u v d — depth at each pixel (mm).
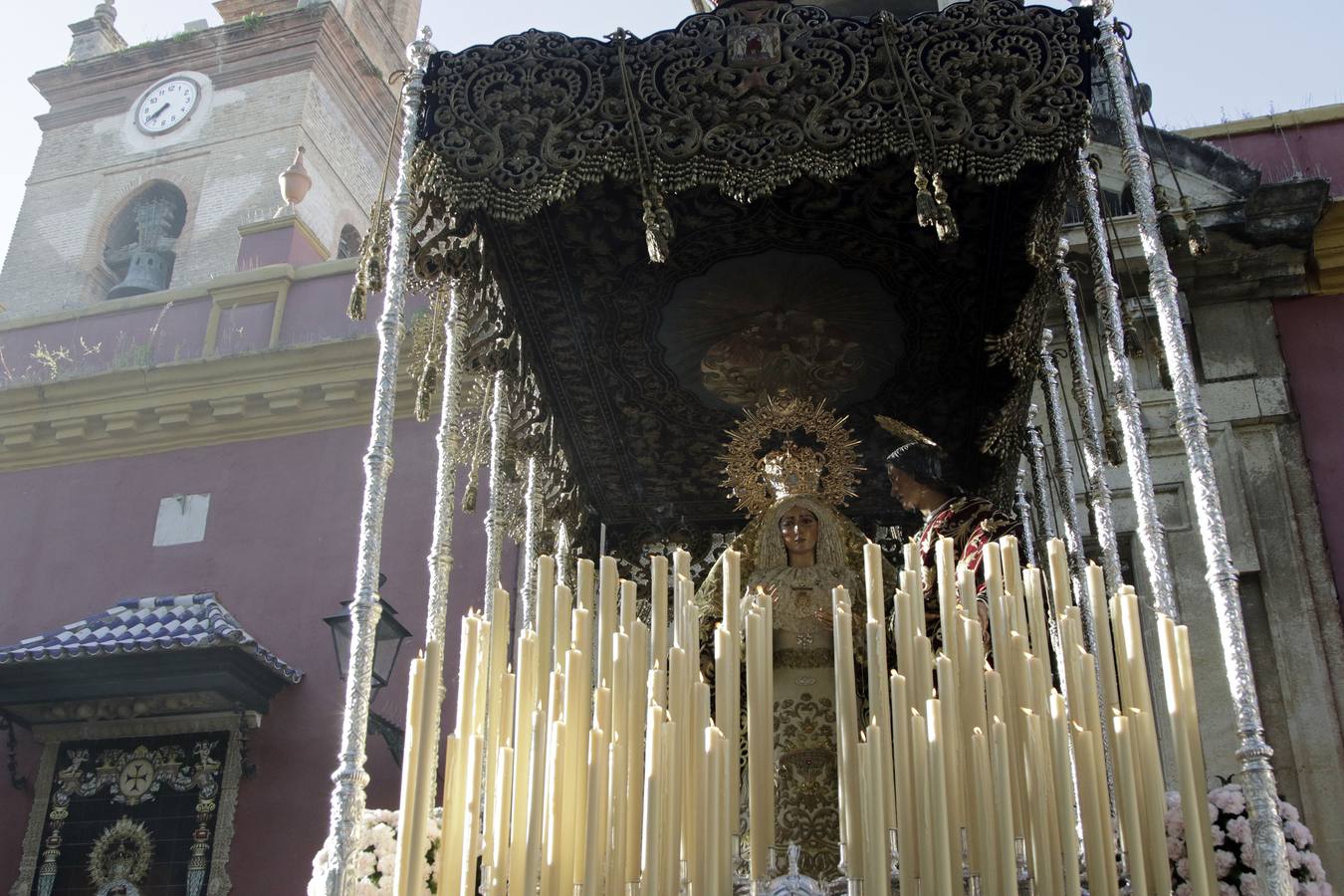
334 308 13953
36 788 11656
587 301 6980
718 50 6062
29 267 27234
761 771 4508
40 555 13172
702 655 6062
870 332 7195
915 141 5789
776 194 6359
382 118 30109
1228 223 10680
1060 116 5754
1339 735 9156
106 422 13578
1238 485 10133
